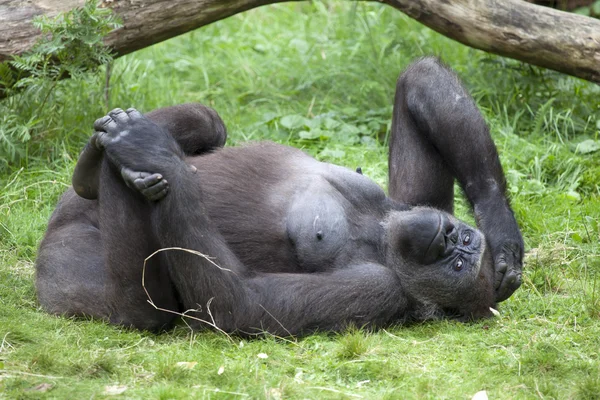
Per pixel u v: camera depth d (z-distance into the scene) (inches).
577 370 347.9
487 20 569.6
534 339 375.6
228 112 694.5
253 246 397.1
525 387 331.0
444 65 457.4
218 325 369.1
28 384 317.1
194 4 566.9
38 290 413.1
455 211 553.6
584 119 676.1
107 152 363.9
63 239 422.9
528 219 538.0
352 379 338.0
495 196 432.5
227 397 312.5
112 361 337.4
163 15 564.4
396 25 788.6
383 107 702.5
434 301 399.2
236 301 367.2
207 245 363.9
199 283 362.9
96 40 536.7
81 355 346.0
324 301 376.2
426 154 453.7
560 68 576.1
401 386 330.0
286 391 319.0
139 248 366.6
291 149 437.7
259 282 375.2
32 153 580.7
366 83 715.4
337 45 794.8
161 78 725.3
